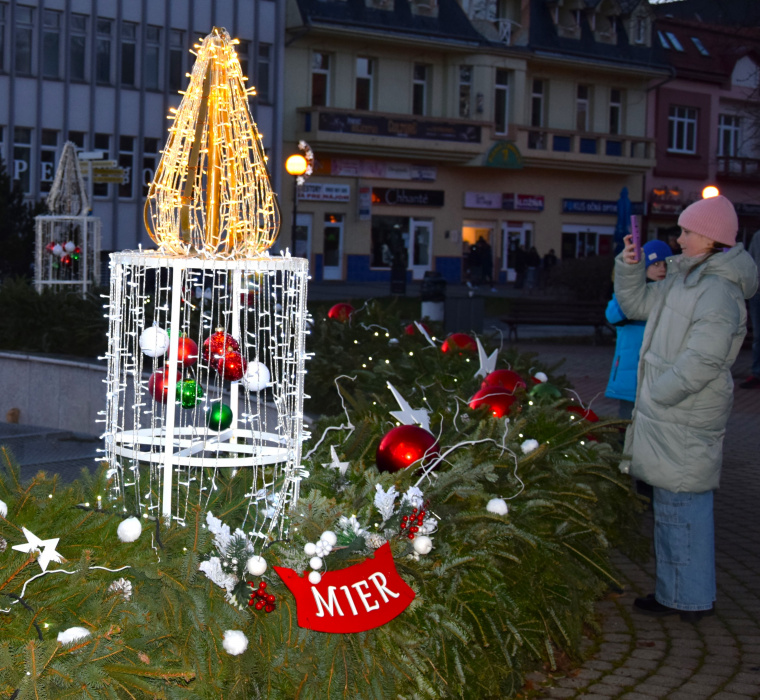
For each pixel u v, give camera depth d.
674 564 4.92
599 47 42.38
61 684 2.33
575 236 44.16
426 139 38.00
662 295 4.91
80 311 10.73
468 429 4.62
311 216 37.22
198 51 3.31
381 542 3.29
